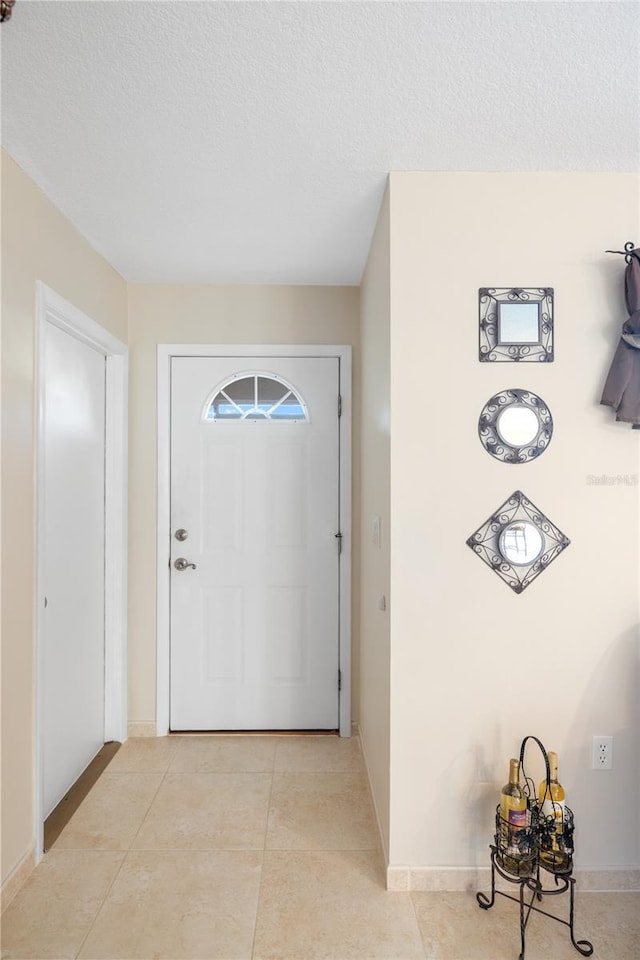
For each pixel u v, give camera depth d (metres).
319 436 2.97
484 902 1.79
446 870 1.86
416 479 1.88
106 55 1.34
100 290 2.56
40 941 1.62
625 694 1.89
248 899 1.80
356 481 2.96
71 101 1.51
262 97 1.49
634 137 1.69
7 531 1.77
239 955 1.59
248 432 2.97
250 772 2.59
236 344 2.94
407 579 1.88
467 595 1.89
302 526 2.97
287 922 1.71
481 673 1.89
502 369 1.88
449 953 1.61
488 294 1.88
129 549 2.93
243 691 2.97
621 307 1.88
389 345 1.89
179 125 1.62
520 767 1.76
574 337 1.89
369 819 2.24
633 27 1.26
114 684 2.84
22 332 1.86
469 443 1.88
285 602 2.97
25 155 1.77
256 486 2.97
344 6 1.20
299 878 1.90
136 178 1.91
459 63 1.37
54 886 1.84
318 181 1.94
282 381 2.97
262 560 2.96
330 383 2.97
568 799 1.89
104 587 2.81
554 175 1.88
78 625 2.51
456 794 1.87
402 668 1.88
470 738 1.88
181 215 2.18
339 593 2.96
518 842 1.66
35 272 1.95
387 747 1.93
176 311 2.94
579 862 1.89
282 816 2.25
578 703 1.89
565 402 1.89
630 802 1.89
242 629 2.97
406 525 1.88
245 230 2.31
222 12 1.21
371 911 1.76
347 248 2.49
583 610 1.89
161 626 2.93
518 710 1.89
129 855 2.00
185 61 1.36
